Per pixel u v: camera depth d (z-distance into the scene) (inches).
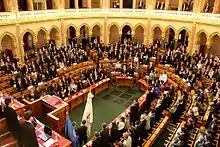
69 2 1255.5
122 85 940.0
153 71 880.3
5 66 826.8
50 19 1054.4
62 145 396.8
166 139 573.3
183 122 578.6
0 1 946.7
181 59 949.8
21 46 976.3
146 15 1154.7
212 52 1103.0
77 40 1190.9
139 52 1028.5
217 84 736.3
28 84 757.9
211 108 620.7
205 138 467.5
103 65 1010.1
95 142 424.8
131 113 591.2
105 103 806.5
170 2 1227.9
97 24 1203.2
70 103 738.8
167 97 657.6
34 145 280.2
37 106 585.0
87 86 823.7
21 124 282.8
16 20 924.0
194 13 1034.7
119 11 1186.6
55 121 527.2
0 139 333.7
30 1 986.7
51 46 1023.6
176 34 1115.3
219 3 967.6
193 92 763.4
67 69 917.8
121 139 484.7
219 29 957.2
